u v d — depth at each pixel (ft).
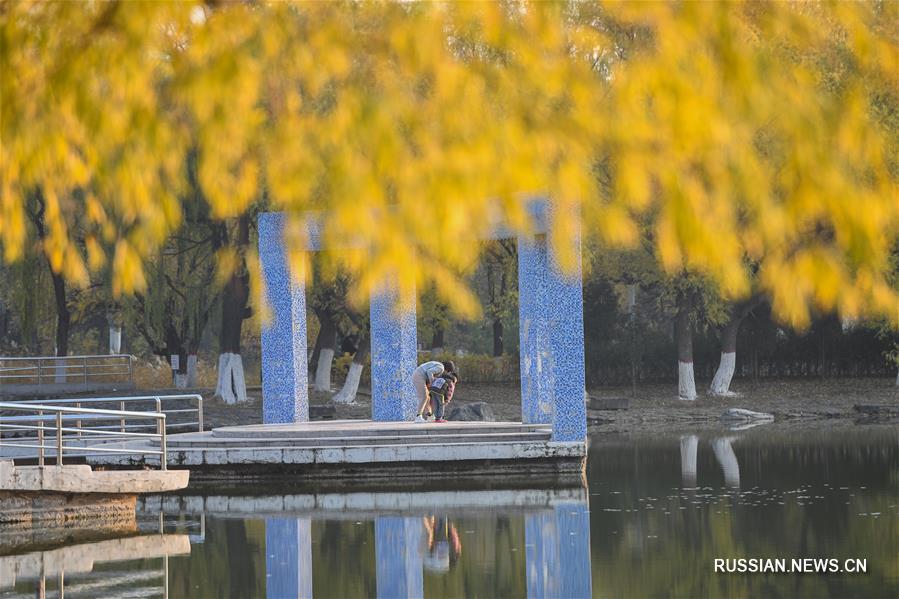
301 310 162.50
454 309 24.56
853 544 91.04
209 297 248.93
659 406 255.91
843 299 23.62
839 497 117.29
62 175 34.68
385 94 25.45
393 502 121.49
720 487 127.54
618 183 24.04
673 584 78.69
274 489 133.08
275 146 27.35
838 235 23.73
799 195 23.94
